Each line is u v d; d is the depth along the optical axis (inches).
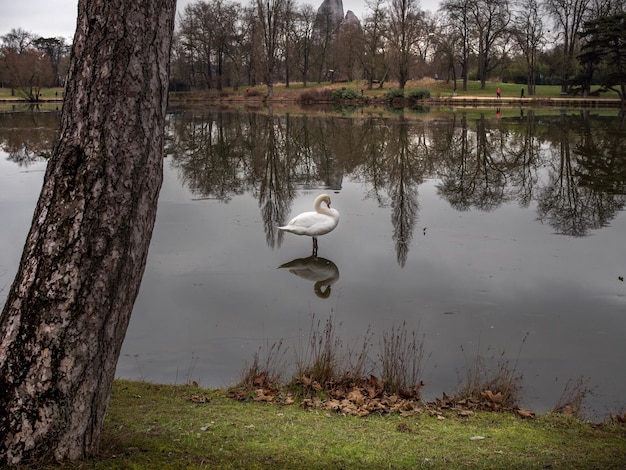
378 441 172.4
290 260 427.2
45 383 125.6
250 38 3243.1
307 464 148.7
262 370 250.7
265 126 1561.3
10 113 2087.8
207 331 299.6
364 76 3221.0
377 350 277.3
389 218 569.0
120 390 215.6
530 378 252.4
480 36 2903.5
